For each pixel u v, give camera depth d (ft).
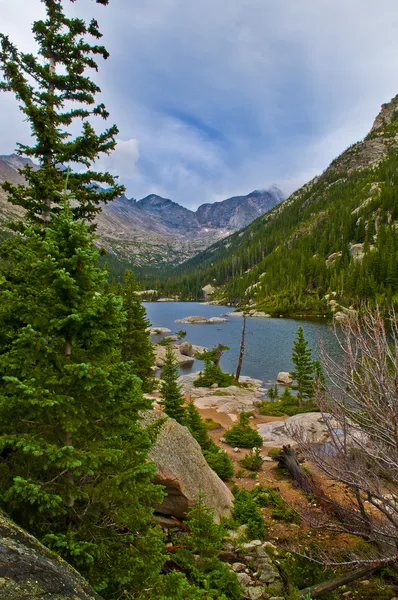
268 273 507.71
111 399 15.49
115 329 16.35
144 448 17.61
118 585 14.71
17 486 12.36
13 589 9.05
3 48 32.83
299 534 31.17
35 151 34.32
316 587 21.08
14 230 32.17
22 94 31.83
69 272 15.12
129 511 15.44
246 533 29.76
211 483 32.68
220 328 278.05
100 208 36.94
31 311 15.52
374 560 21.36
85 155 35.63
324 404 22.54
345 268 398.21
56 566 11.16
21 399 13.56
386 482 24.35
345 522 25.82
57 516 15.05
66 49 35.81
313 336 212.02
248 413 79.82
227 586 21.29
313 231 604.49
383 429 19.22
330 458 24.54
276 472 46.60
